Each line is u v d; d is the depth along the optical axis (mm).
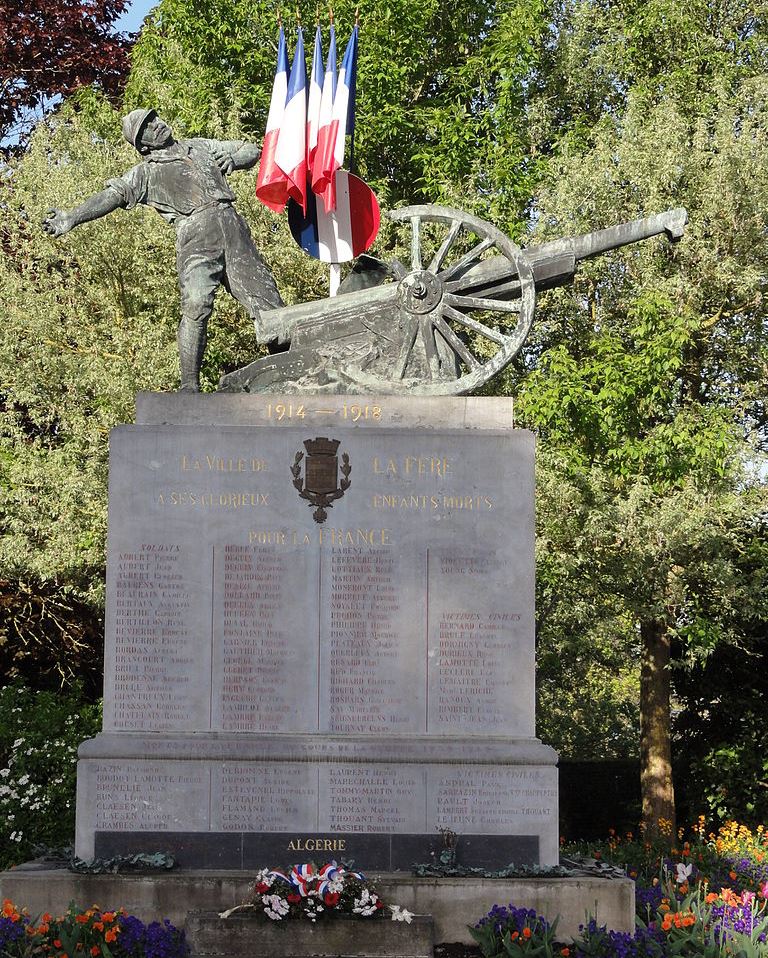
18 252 19953
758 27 21797
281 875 9219
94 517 18312
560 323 19938
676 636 19047
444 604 10281
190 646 10234
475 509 10367
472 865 9891
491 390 19344
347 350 11125
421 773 9992
